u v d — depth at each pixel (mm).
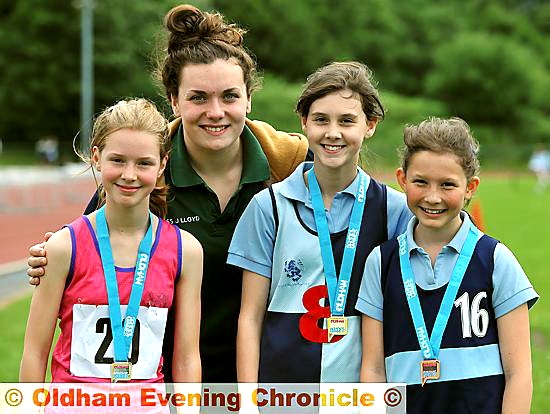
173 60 3625
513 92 57625
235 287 3744
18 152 45656
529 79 58250
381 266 3434
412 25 66938
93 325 3158
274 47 58250
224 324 3750
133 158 3168
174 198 3736
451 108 58594
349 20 63625
